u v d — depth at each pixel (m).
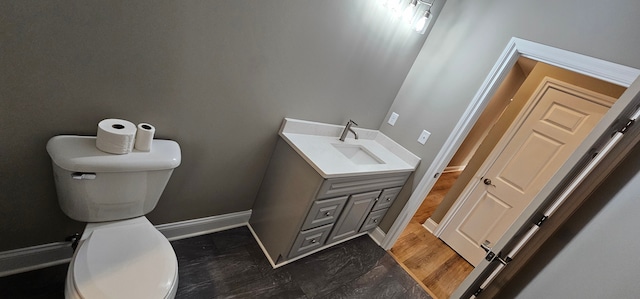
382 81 2.19
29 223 1.20
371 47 1.91
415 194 2.31
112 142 1.05
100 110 1.11
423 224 3.17
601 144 0.75
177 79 1.23
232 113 1.51
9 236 1.18
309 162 1.62
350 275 2.07
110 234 1.11
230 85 1.41
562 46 1.63
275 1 1.33
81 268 0.93
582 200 0.81
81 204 1.09
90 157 1.02
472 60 2.00
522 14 1.77
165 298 0.96
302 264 1.98
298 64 1.60
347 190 1.84
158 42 1.11
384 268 2.28
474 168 2.75
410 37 2.11
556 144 2.24
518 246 0.90
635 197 0.64
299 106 1.79
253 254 1.89
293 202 1.74
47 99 0.99
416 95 2.30
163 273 1.02
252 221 2.07
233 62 1.35
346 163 1.78
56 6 0.87
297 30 1.48
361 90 2.09
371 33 1.85
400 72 2.27
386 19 1.87
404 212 2.38
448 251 2.83
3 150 1.00
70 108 1.05
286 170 1.80
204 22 1.17
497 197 2.55
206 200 1.76
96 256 0.99
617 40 1.46
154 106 1.23
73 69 0.99
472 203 2.72
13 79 0.90
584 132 2.12
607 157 0.75
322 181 1.58
